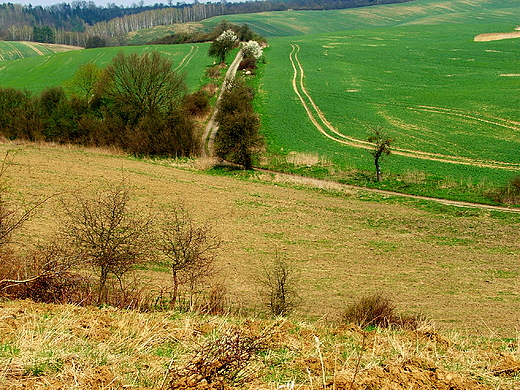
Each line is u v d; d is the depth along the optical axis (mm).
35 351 6711
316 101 75750
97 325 8227
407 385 6316
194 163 50250
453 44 115312
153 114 55062
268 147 57344
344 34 151000
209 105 73812
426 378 6551
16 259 13492
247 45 106125
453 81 83188
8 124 56469
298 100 76812
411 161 49938
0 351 6707
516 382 6746
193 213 32781
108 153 52312
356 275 23547
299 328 9094
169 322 8859
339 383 6215
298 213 35062
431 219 34906
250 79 92312
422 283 22797
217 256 24469
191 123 56031
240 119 49688
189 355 6969
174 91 57719
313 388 6078
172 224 20609
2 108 57469
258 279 21438
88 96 67438
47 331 7590
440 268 25219
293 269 23844
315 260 25578
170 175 44062
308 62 105688
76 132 55688
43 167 41844
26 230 23469
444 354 7941
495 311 19109
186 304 13938
